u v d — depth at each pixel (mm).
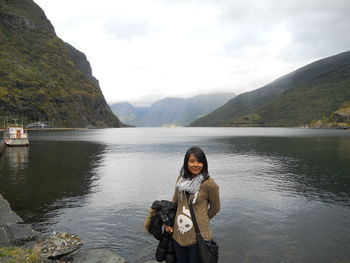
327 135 137625
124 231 14289
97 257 9523
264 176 30734
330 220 16266
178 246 4441
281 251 12273
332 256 11867
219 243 13047
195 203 4383
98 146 75938
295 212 17734
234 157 49375
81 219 16234
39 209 18266
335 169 35375
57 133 169625
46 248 9836
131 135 161500
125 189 24328
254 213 17438
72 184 26297
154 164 40906
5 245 10094
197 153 4469
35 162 42219
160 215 4656
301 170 34750
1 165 38812
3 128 197000
